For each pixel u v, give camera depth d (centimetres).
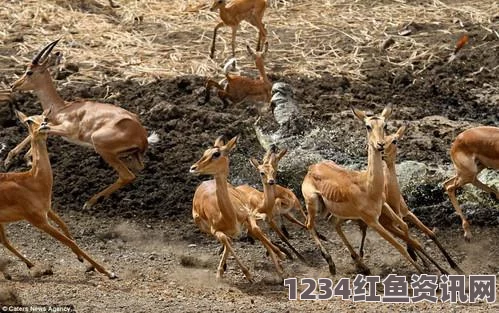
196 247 2823
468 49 4081
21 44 4053
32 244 2809
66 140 3114
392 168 2653
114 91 3656
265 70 3884
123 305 2311
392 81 3825
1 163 3200
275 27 4334
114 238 2866
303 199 3039
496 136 2855
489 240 2855
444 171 3111
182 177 3133
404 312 2359
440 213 2966
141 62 3922
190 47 4094
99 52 4003
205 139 3322
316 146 3241
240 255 2762
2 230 2575
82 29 4231
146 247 2819
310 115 3462
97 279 2564
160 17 4409
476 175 2902
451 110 3603
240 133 3359
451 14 4447
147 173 3156
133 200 3039
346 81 3797
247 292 2514
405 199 3012
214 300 2417
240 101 3566
